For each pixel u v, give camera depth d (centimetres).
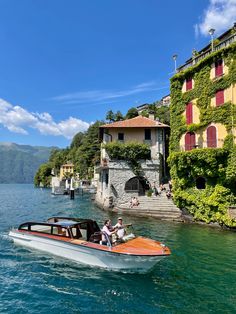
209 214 2102
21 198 5331
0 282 984
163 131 3353
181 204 2388
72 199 4978
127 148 2984
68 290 922
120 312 787
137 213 2505
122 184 2950
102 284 966
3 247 1383
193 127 2450
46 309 803
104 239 1132
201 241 1545
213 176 2134
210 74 2331
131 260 1032
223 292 905
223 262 1180
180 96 2659
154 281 990
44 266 1133
